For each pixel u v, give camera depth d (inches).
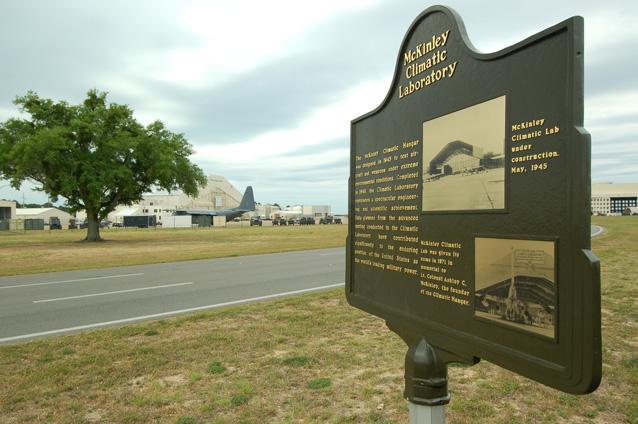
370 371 169.5
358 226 128.6
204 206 4018.2
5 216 3117.6
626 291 294.7
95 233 1221.1
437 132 92.2
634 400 139.4
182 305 314.3
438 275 91.2
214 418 135.1
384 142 114.7
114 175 1101.7
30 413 140.6
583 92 62.5
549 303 65.6
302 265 566.6
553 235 65.6
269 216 4766.2
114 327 248.7
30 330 250.2
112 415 138.6
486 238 77.8
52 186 1095.6
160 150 1200.8
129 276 477.1
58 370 176.1
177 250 869.2
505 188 74.4
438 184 91.4
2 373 174.4
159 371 174.6
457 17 86.3
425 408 91.2
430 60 95.0
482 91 80.4
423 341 94.9
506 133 74.7
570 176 62.6
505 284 73.7
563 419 129.7
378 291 116.0
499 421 129.1
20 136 1067.9
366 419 132.1
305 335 219.5
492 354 76.4
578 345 60.6
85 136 1111.0
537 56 69.2
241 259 661.9
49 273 519.2
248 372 171.9
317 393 151.3
